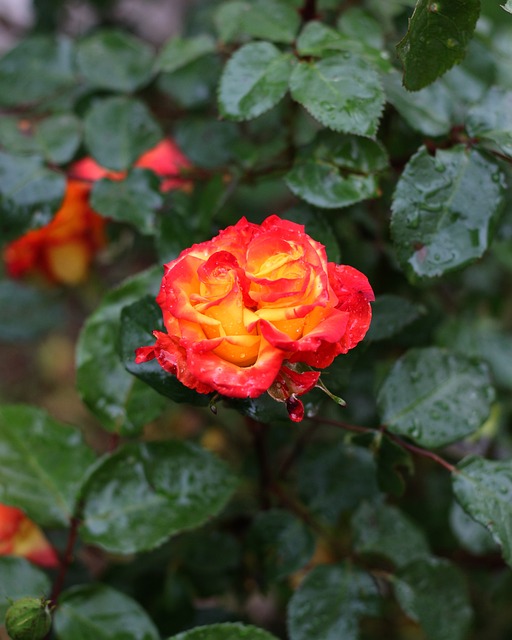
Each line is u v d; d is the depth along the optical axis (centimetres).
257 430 57
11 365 96
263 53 52
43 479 53
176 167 61
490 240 51
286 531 57
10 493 53
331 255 52
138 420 53
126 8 87
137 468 53
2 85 62
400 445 52
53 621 52
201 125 63
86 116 59
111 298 54
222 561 60
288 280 44
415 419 52
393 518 57
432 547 66
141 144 58
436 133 52
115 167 58
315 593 54
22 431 54
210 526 61
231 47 60
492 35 63
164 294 46
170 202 58
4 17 81
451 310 64
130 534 52
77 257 63
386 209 59
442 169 51
